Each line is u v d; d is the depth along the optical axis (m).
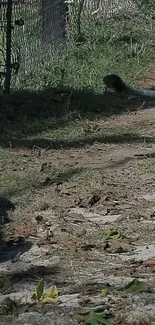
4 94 6.57
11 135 5.75
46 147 5.53
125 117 6.34
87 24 9.27
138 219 4.25
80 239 3.98
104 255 3.81
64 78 7.27
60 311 3.16
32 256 3.82
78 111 6.38
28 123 6.04
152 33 9.16
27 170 4.98
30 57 7.52
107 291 3.32
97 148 5.54
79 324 3.05
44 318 3.10
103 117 6.30
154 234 4.06
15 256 3.81
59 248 3.88
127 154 5.40
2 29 6.99
